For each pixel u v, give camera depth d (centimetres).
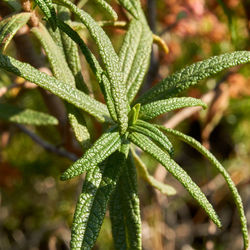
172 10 59
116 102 31
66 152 45
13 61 31
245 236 31
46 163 72
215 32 62
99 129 50
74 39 32
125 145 32
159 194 59
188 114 47
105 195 31
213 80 65
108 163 32
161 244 66
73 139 43
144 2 53
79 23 35
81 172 30
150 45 36
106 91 32
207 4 62
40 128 64
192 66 33
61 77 34
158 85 34
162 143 31
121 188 34
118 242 33
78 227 31
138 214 33
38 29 34
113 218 34
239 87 58
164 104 32
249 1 48
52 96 41
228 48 65
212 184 65
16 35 36
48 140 65
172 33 62
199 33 62
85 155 30
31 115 42
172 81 33
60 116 42
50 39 34
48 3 31
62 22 32
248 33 52
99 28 31
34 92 64
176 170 31
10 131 56
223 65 33
